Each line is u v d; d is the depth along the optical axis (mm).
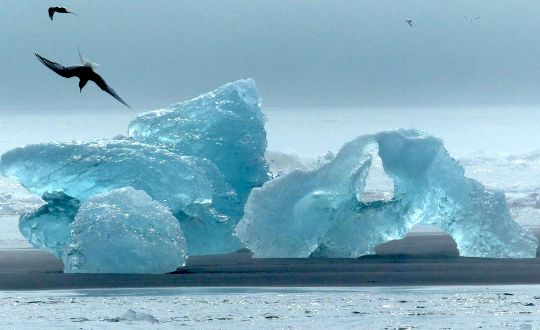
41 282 69125
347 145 83625
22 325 51906
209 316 54562
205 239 88000
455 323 51750
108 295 63344
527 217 123000
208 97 97500
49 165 84812
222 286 66875
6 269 77062
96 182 84625
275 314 55062
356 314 54719
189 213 87438
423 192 83625
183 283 68438
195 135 94812
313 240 82625
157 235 74562
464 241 82875
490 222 81812
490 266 75062
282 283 67938
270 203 83250
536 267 74312
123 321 52969
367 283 67500
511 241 81500
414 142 83562
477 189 82938
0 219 132000
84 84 31484
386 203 83438
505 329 49875
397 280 68625
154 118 96062
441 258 80938
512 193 148125
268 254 83438
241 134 95500
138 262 73125
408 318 53312
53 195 84812
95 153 85812
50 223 84000
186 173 86312
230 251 89125
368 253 83688
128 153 86062
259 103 99125
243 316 54469
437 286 65812
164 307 57938
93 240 73750
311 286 66438
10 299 61688
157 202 77062
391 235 84062
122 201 75625
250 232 83188
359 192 84125
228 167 94750
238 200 93250
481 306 57062
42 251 91438
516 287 64938
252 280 69375
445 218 83875
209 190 87750
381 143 84125
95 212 74938
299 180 83562
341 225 83000
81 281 69438
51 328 50969
